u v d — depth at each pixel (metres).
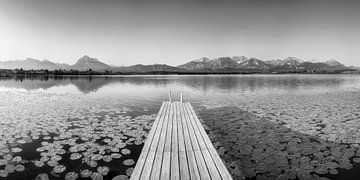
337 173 6.02
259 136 9.16
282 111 14.59
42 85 40.94
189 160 4.91
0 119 11.88
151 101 19.45
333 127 10.54
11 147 7.67
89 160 6.66
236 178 5.79
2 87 35.75
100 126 10.44
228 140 8.66
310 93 25.45
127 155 7.05
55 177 5.68
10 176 5.70
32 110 14.77
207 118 12.52
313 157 7.05
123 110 14.90
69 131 9.55
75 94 25.16
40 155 6.98
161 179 4.07
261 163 6.62
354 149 7.72
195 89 31.72
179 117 9.34
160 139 6.31
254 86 37.28
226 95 23.88
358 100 19.67
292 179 5.72
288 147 7.89
